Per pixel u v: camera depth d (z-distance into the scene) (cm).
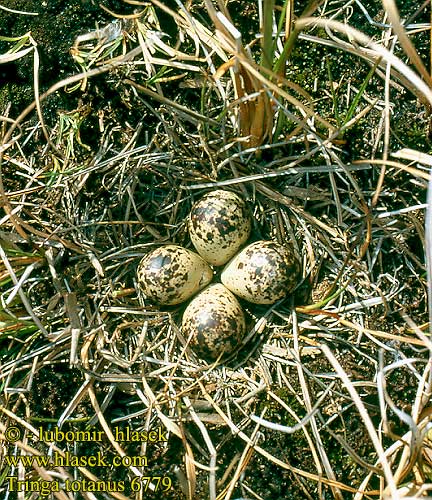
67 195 42
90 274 43
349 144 42
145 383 40
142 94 43
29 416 41
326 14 43
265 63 36
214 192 40
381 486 35
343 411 39
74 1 44
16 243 42
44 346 41
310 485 39
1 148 37
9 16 44
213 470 35
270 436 39
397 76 39
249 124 40
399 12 42
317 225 41
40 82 44
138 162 42
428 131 41
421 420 35
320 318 41
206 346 39
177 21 40
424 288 40
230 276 40
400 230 40
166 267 40
